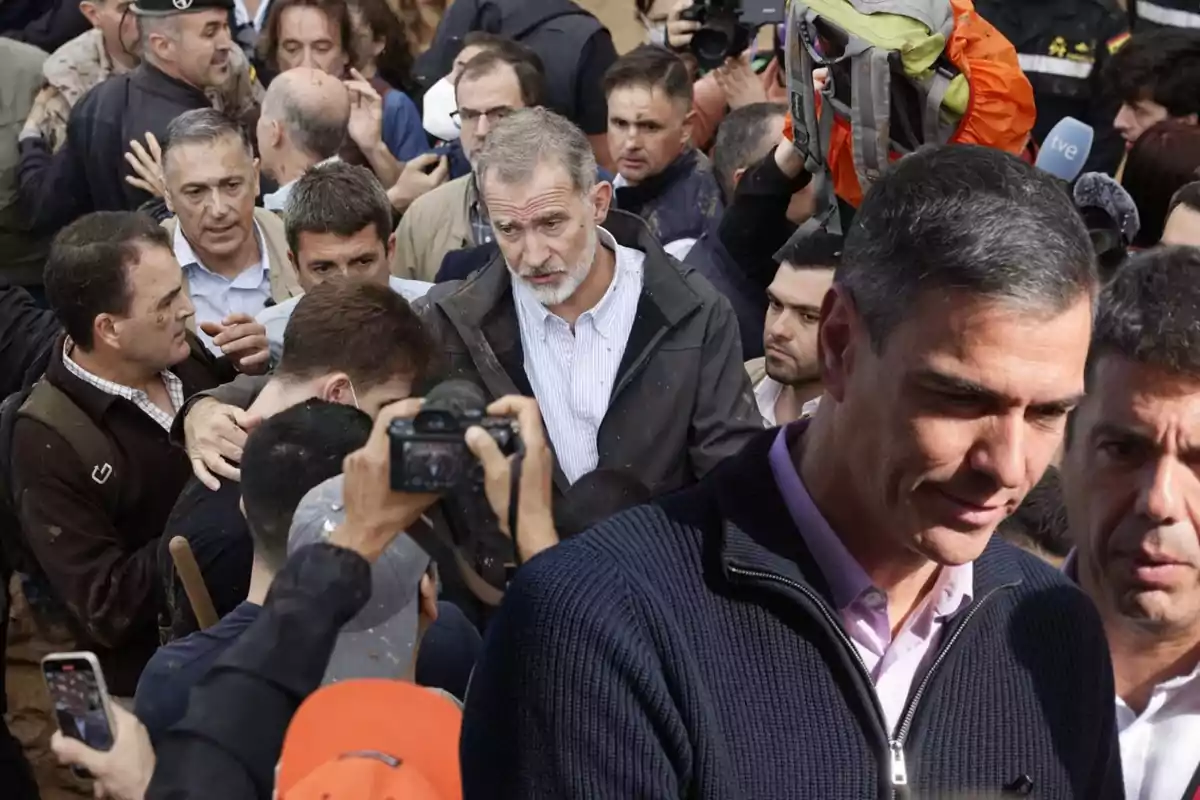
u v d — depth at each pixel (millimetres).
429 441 1618
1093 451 1768
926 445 1260
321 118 4430
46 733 3178
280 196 4273
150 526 3158
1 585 3012
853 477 1342
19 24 5844
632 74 4379
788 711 1350
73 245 3088
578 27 5371
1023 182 1252
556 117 3148
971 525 1292
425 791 1593
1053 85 4910
